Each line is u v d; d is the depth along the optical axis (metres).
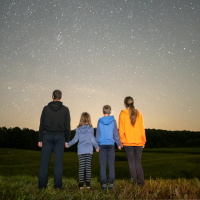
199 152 34.47
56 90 3.63
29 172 13.71
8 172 13.52
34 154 34.31
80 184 3.43
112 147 3.62
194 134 70.25
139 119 3.78
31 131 72.75
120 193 2.86
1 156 30.14
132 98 4.02
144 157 25.09
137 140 3.64
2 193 2.63
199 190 2.93
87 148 3.60
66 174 12.79
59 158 3.35
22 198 2.35
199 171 11.48
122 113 3.87
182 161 15.92
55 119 3.40
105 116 3.78
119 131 3.83
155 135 69.44
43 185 3.15
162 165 14.34
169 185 3.26
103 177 3.43
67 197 2.62
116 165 16.72
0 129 69.56
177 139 67.88
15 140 66.62
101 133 3.67
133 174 3.55
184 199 2.49
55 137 3.37
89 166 3.54
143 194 2.76
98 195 2.77
